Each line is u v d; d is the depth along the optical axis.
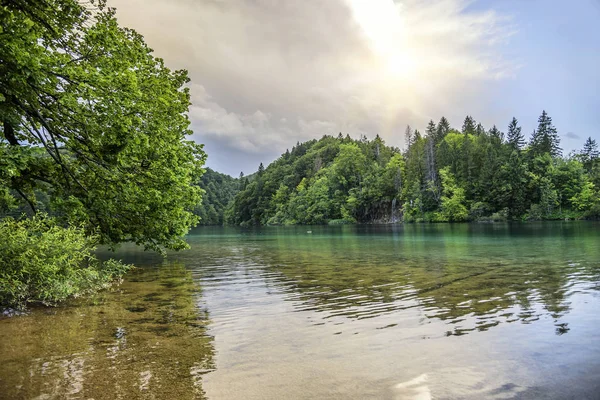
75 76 10.34
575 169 95.81
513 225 66.38
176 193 16.97
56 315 9.34
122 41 12.54
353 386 5.11
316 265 18.81
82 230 12.34
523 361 5.82
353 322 8.33
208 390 5.07
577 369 5.49
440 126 149.00
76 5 11.10
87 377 5.52
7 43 8.54
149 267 19.17
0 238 9.75
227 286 13.37
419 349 6.48
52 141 11.48
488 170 97.50
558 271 14.70
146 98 12.49
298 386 5.14
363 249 27.92
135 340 7.30
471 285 12.23
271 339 7.27
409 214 106.00
